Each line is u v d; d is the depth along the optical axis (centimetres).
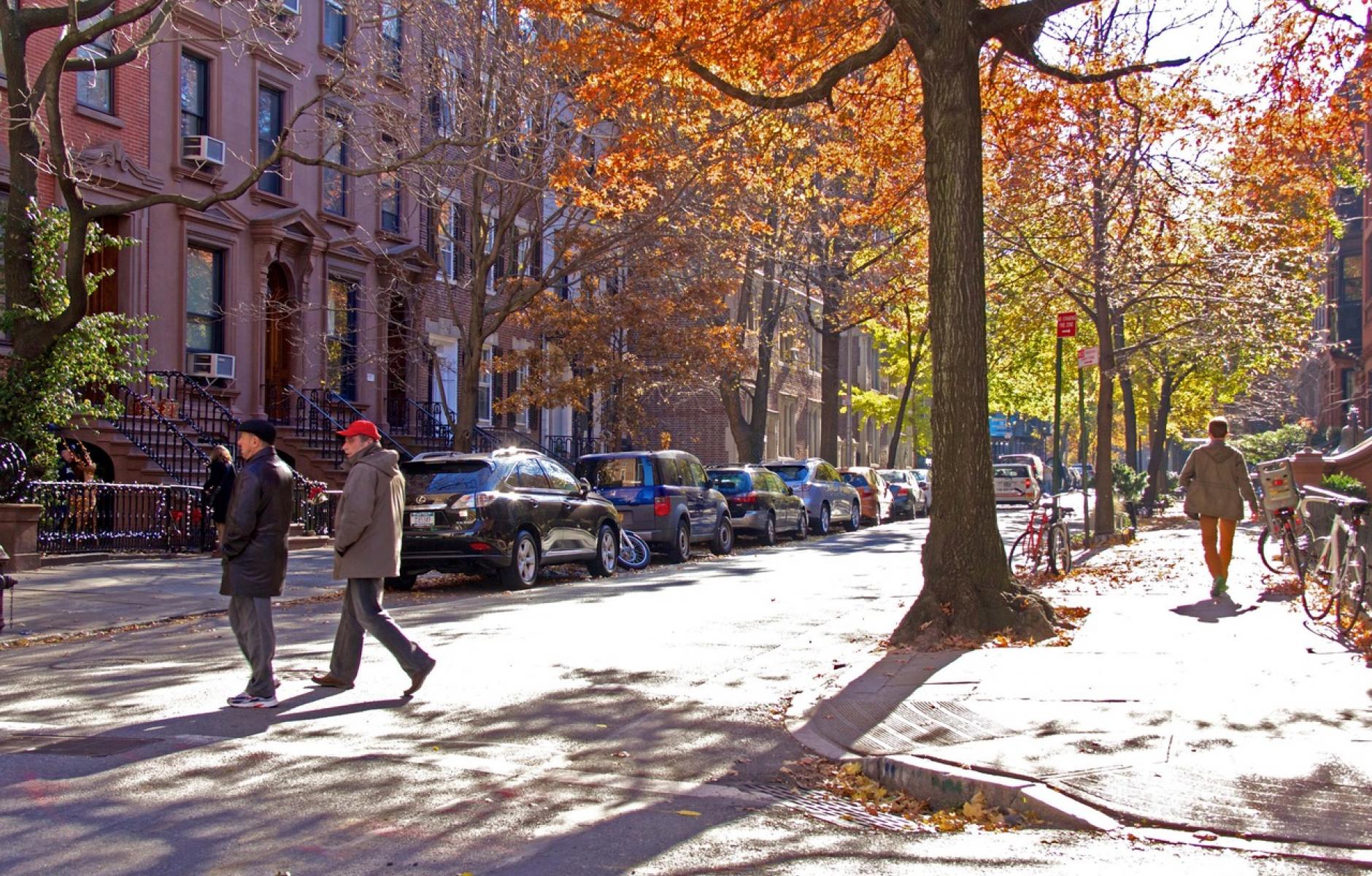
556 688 939
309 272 2825
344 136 2153
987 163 2162
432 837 571
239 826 582
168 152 2441
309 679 976
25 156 1862
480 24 2303
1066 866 532
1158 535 2731
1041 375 4312
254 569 855
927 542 1159
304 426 2788
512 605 1497
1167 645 1026
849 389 5431
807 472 3072
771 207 2655
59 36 2208
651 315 2831
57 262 1917
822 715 823
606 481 2222
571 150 2348
